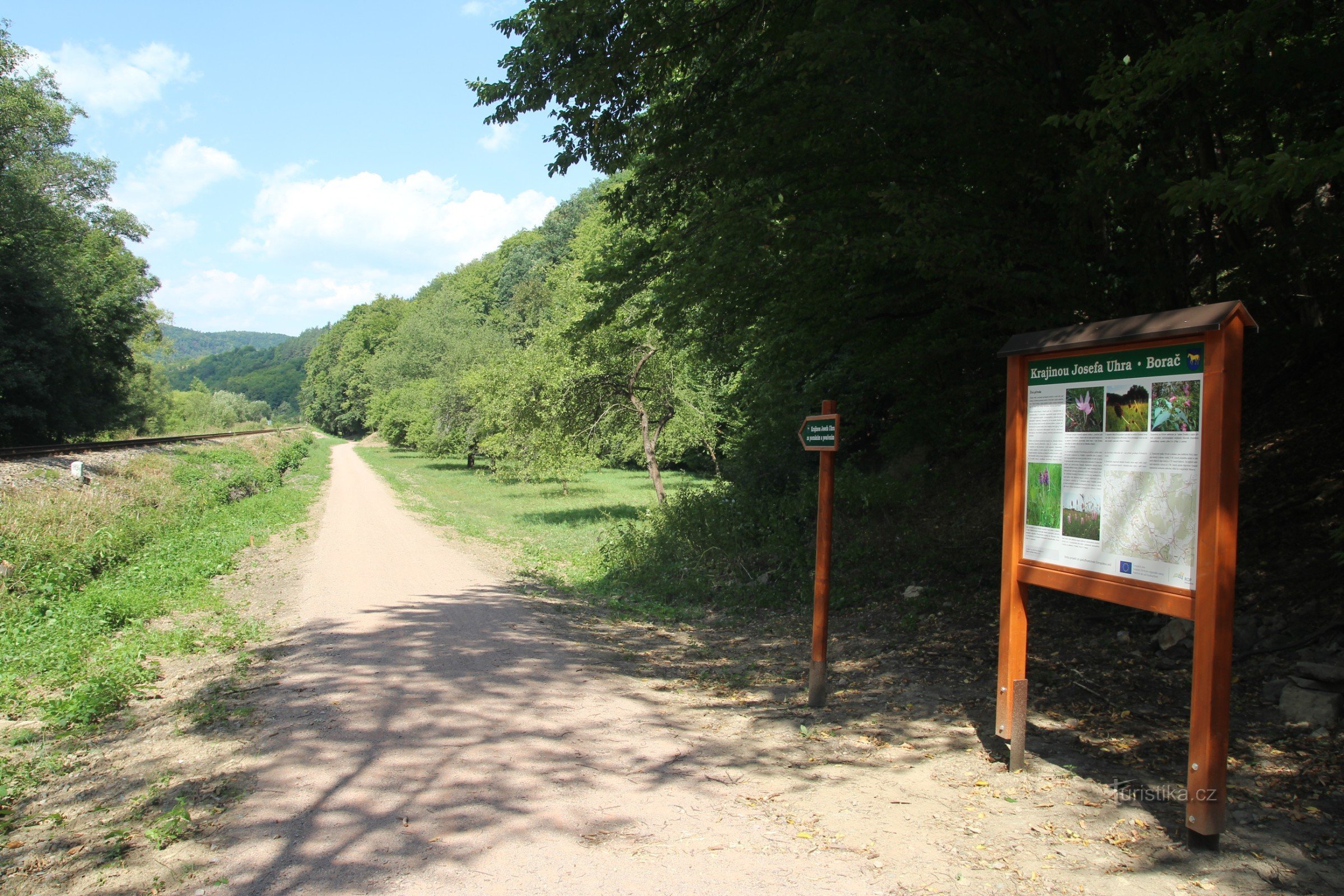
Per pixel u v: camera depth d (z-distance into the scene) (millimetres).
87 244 38062
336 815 4027
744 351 12141
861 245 7215
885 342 9742
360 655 7438
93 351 37500
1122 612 7305
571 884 3330
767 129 8109
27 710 6539
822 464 6000
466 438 43938
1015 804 4082
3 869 3590
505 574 13711
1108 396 3986
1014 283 6793
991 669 6574
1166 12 7109
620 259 10789
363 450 76688
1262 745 4516
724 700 6270
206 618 9898
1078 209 6672
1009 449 4602
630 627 9391
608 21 8188
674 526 14750
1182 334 3557
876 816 3986
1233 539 3412
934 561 10359
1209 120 7105
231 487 25750
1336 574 6262
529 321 58375
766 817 4008
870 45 7371
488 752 4930
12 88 29688
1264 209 4738
